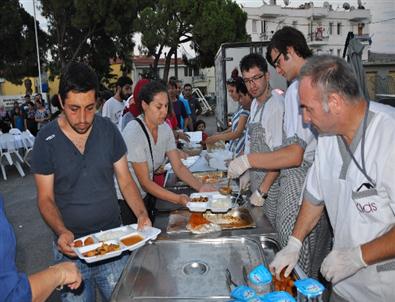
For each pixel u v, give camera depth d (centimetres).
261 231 161
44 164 151
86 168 155
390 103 265
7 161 734
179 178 252
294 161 171
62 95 137
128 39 1903
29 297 89
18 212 509
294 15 3997
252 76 212
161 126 222
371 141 113
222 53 783
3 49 1830
